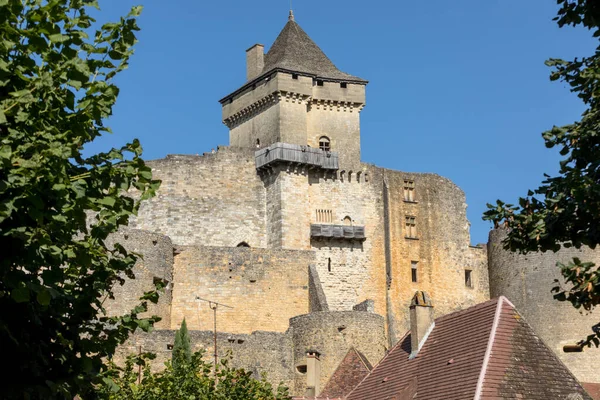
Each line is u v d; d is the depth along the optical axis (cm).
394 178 9581
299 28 9869
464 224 9850
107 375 2528
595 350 8619
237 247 8100
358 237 9112
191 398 4403
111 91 2264
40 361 2216
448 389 3853
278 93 9119
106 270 2420
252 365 7275
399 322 9200
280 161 8825
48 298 2022
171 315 7781
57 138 2120
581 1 2741
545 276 8944
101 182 2281
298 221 8831
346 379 6456
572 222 2794
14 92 2102
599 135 2847
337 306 8938
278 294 8119
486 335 3969
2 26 2089
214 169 8800
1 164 1998
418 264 9500
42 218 2030
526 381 3766
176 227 8569
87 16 2280
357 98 9431
